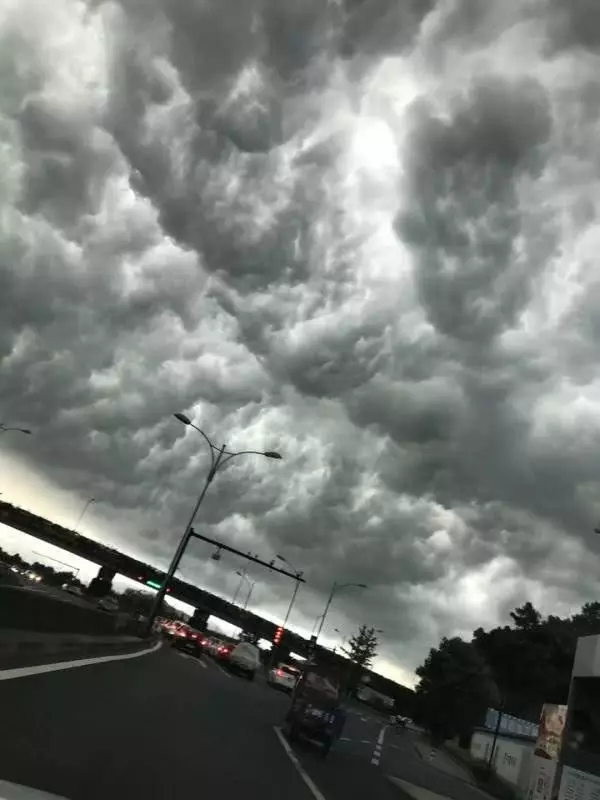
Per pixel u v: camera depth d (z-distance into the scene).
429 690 71.56
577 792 19.16
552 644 72.06
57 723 8.77
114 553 109.25
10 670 11.17
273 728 18.52
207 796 7.92
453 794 21.70
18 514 109.19
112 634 23.28
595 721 20.03
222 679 30.30
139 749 9.17
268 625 110.56
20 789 5.74
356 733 34.78
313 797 10.50
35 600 13.33
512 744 39.09
